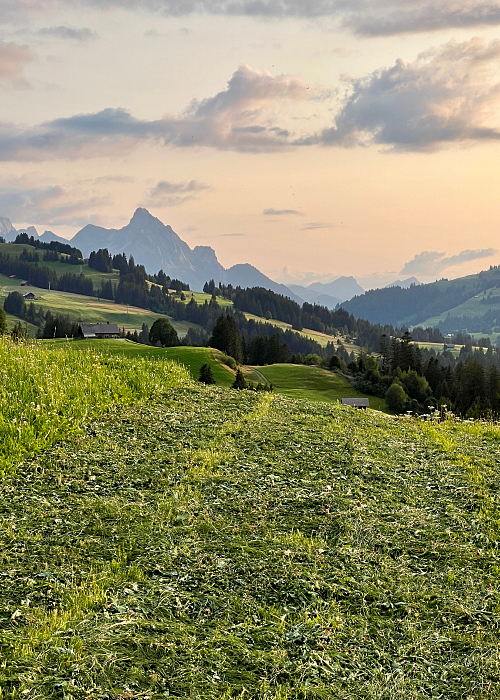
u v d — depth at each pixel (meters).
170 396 18.39
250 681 5.83
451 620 7.29
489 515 10.75
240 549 8.66
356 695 5.85
